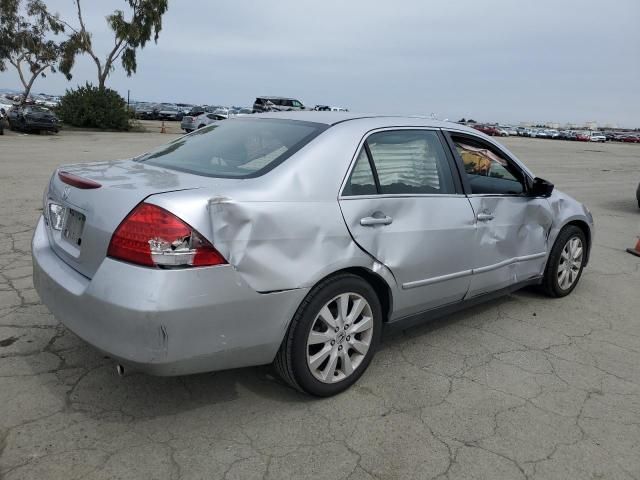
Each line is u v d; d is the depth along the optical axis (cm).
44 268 301
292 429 287
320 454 268
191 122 3519
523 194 439
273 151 312
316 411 305
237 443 273
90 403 301
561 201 487
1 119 2597
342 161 313
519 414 313
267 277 272
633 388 351
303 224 284
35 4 4084
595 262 665
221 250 258
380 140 341
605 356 396
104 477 244
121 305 246
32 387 313
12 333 378
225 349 268
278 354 298
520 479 259
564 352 400
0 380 318
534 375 362
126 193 265
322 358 306
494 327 440
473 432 294
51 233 321
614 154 3666
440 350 393
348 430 289
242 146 332
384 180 333
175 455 262
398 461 267
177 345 252
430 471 261
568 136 7712
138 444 268
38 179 1087
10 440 265
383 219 321
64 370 333
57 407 295
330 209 297
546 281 499
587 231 525
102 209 268
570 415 315
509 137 6938
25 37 4056
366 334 329
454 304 394
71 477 243
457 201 374
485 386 343
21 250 577
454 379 350
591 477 263
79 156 1625
